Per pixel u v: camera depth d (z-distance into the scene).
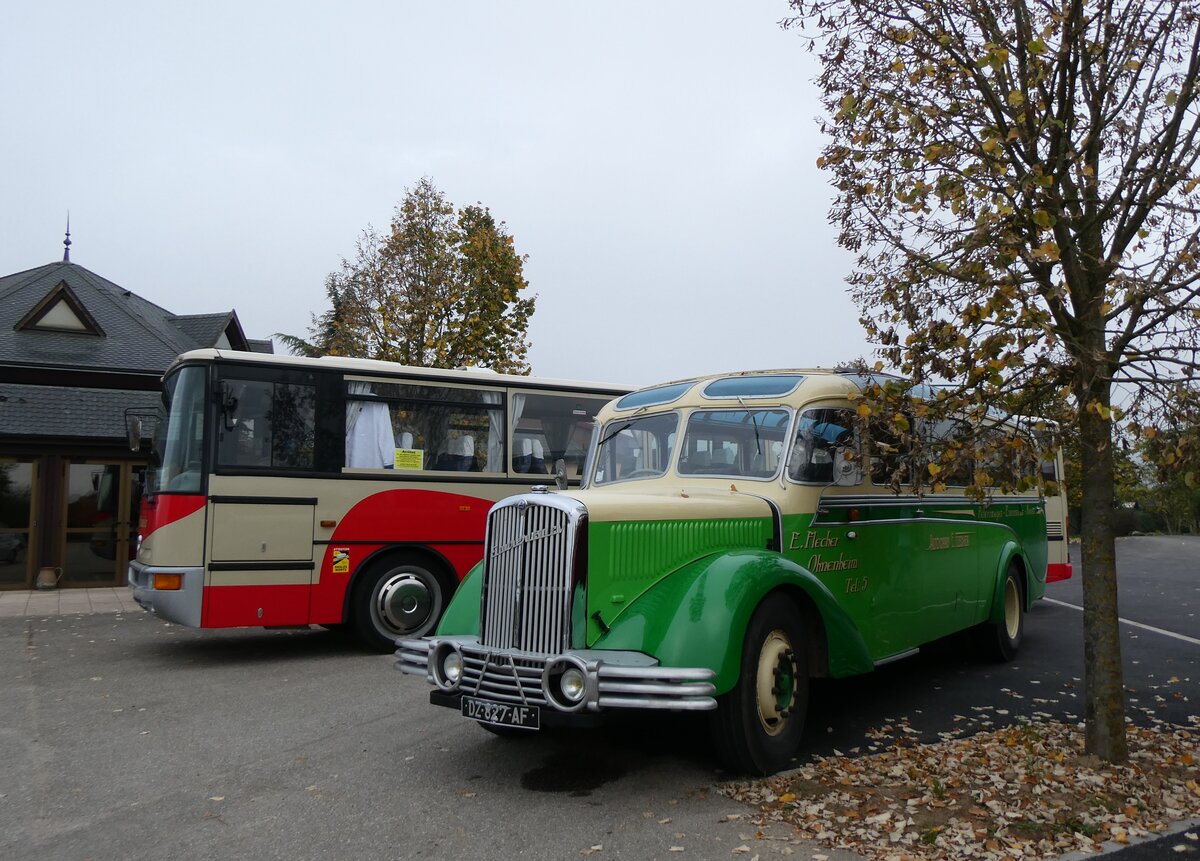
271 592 9.16
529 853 4.28
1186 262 4.91
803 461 6.23
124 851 4.41
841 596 6.35
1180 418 4.87
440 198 20.70
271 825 4.71
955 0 5.80
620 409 7.50
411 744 6.18
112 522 17.53
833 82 6.20
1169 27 5.55
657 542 5.28
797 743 5.50
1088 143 5.49
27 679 8.59
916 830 4.40
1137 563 21.12
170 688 8.12
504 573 5.20
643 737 6.23
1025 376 5.28
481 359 20.64
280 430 9.41
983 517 8.55
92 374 17.81
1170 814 4.63
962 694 7.48
